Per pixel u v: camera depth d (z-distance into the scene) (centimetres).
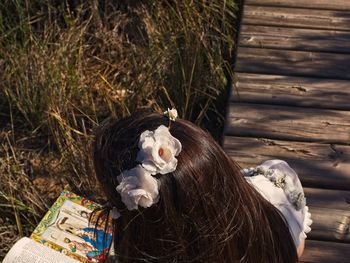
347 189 200
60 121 228
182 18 279
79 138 225
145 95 251
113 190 110
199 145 108
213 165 108
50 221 180
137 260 116
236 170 115
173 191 105
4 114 256
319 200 195
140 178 103
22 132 250
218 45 265
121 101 244
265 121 225
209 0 293
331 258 179
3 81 256
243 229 114
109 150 111
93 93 262
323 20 277
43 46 263
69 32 273
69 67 258
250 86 243
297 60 256
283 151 213
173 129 110
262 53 260
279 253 125
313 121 224
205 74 255
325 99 235
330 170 205
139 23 290
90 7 290
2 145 240
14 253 158
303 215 157
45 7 296
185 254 111
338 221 188
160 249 111
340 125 222
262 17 280
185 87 240
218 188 109
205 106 240
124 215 112
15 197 217
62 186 222
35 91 248
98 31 286
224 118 237
